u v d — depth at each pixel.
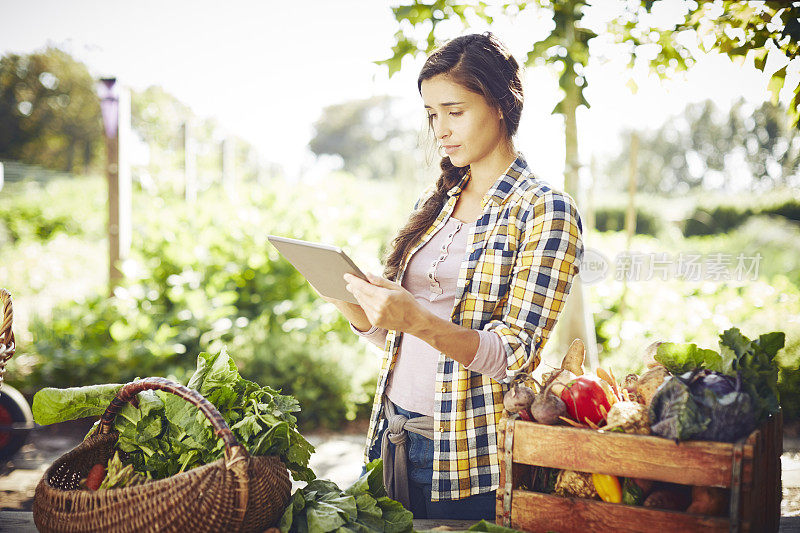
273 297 6.42
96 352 5.71
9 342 1.96
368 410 5.80
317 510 1.60
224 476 1.44
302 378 5.58
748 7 2.54
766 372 1.46
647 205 16.17
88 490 1.51
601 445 1.45
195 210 8.47
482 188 1.83
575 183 3.92
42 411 1.76
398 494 1.78
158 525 1.42
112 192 6.66
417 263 1.86
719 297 6.88
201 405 1.52
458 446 1.71
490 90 1.70
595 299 7.06
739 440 1.37
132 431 1.66
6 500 3.93
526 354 1.59
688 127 23.34
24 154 29.45
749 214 13.91
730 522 1.34
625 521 1.44
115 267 6.66
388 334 1.91
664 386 1.45
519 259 1.68
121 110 6.67
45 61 28.91
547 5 3.53
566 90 3.63
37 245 13.69
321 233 7.45
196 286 6.21
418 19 3.46
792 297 6.66
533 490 1.59
